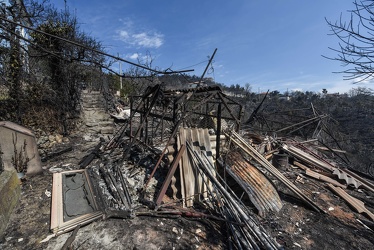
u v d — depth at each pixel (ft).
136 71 61.98
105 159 20.75
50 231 10.70
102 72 36.35
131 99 25.45
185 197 14.39
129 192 15.07
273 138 29.09
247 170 17.19
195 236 11.43
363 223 14.46
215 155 18.44
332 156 33.22
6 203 11.48
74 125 30.66
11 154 15.89
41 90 25.25
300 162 24.38
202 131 17.98
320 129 41.01
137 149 23.20
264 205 14.52
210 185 15.74
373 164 39.99
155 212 12.96
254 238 11.38
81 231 10.93
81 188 15.05
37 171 16.94
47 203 13.17
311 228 13.37
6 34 18.78
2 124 15.51
